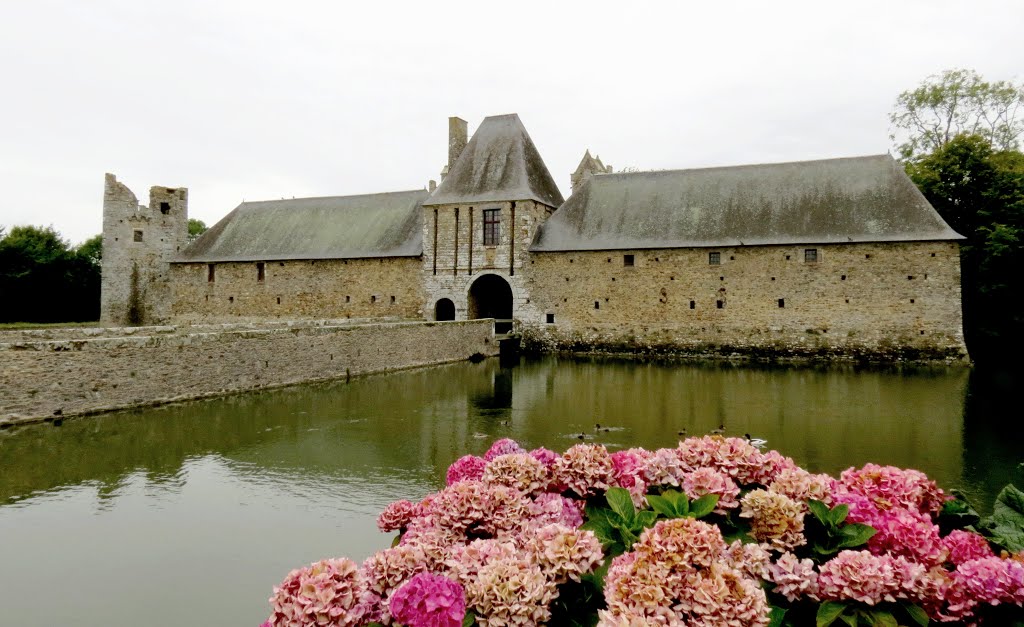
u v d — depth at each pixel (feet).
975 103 101.86
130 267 129.39
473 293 103.86
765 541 12.66
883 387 58.95
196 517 25.71
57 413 41.91
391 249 107.86
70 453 34.53
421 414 45.70
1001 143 101.60
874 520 12.57
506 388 58.49
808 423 42.27
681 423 42.57
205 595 19.62
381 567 11.71
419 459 33.83
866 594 10.77
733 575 10.05
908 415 44.93
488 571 10.89
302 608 10.44
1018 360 81.56
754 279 86.07
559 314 96.32
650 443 36.91
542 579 10.70
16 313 139.03
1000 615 10.68
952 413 45.60
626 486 14.24
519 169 101.24
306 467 32.35
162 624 18.06
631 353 91.56
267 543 23.21
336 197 124.36
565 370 73.10
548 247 96.99
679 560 10.25
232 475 31.09
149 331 64.59
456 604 10.19
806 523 13.12
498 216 100.17
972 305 94.68
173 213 133.69
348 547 22.82
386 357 70.08
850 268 81.82
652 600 9.88
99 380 44.11
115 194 129.08
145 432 39.22
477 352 87.51
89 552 22.56
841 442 36.83
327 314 111.65
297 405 48.65
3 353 39.22
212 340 51.55
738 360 83.20
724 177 94.12
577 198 101.65
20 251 135.44
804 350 83.51
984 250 85.66
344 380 62.49
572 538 11.48
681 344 89.51
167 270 132.26
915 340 79.00
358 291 109.60
